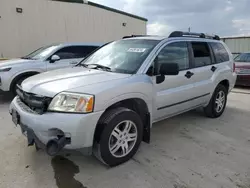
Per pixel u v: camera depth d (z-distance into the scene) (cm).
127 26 1402
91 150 254
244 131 404
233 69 506
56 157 298
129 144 294
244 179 259
